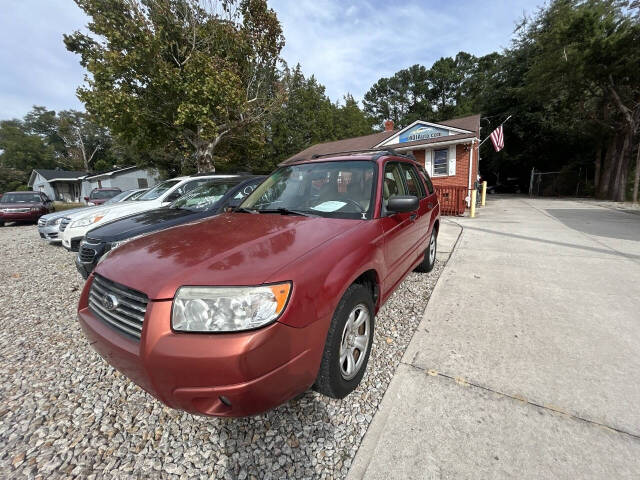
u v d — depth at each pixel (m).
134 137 12.59
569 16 14.06
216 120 12.66
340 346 1.97
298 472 1.64
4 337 3.15
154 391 1.54
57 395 2.29
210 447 1.81
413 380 2.27
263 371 1.49
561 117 19.97
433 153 14.23
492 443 1.73
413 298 3.74
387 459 1.68
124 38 10.22
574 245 5.99
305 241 2.01
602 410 1.92
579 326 2.95
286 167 3.55
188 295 1.54
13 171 39.72
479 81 37.41
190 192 5.78
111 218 5.62
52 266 5.84
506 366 2.39
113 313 1.78
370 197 2.71
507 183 27.20
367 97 52.28
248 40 13.14
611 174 16.77
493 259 5.25
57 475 1.65
